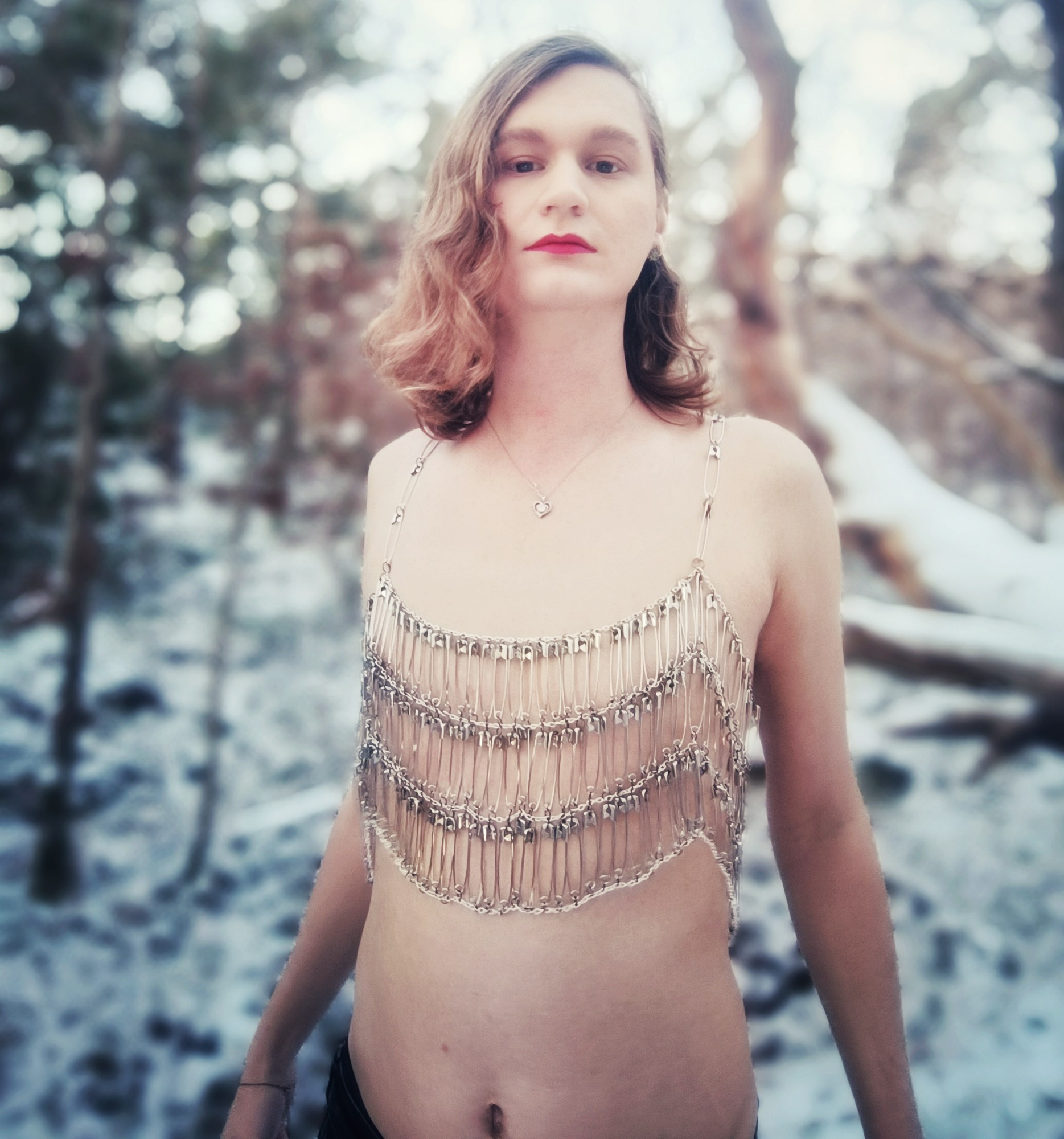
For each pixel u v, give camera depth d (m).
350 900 0.96
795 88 4.01
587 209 0.74
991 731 3.65
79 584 4.10
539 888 0.72
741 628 0.73
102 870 3.92
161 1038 3.08
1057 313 5.08
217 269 5.00
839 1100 2.52
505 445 0.83
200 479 6.62
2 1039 3.07
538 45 0.78
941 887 3.40
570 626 0.72
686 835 0.72
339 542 6.14
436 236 0.78
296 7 4.68
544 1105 0.73
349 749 4.73
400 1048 0.80
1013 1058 2.62
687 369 0.88
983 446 7.89
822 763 0.82
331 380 4.40
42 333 4.82
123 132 4.23
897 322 5.29
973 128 7.11
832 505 0.81
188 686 5.19
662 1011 0.74
